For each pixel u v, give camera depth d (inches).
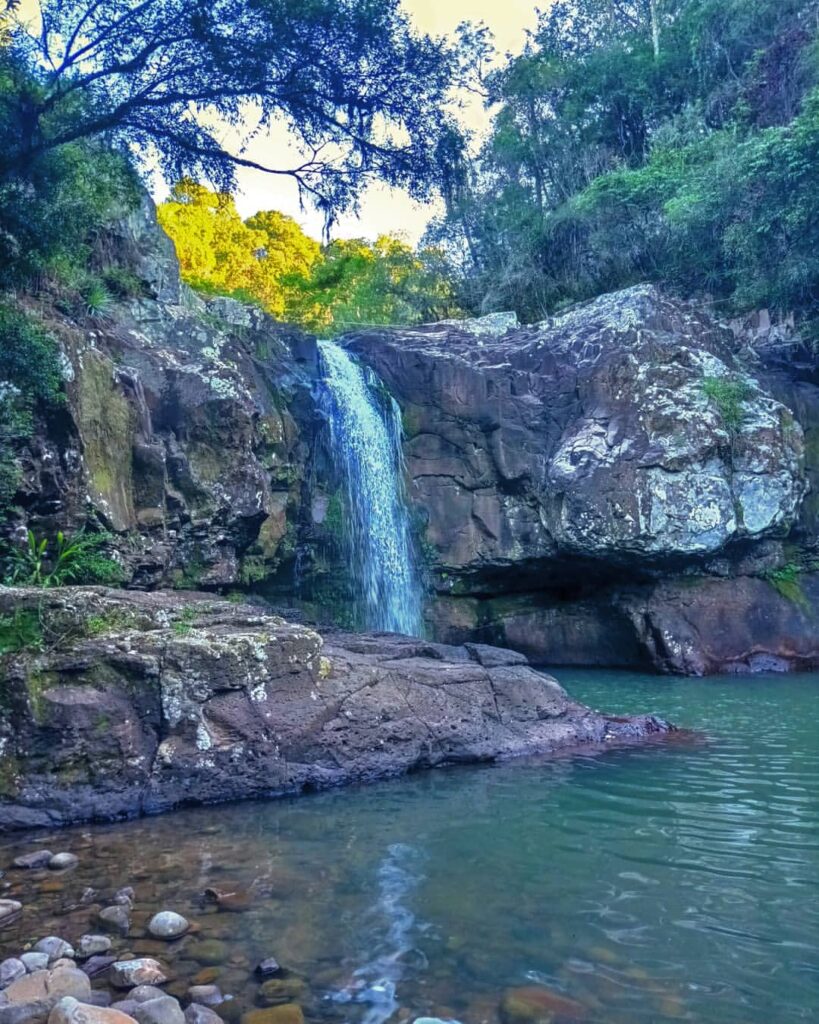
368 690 307.4
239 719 273.9
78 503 430.3
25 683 250.8
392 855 201.3
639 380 724.7
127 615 290.7
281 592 665.0
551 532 721.0
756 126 1063.0
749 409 730.8
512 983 134.0
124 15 364.8
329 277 1553.9
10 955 144.3
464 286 1357.0
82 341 463.5
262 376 645.9
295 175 422.3
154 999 122.3
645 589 728.3
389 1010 125.6
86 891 175.9
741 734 370.3
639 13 1460.4
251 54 372.2
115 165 450.0
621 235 1127.0
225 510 538.3
